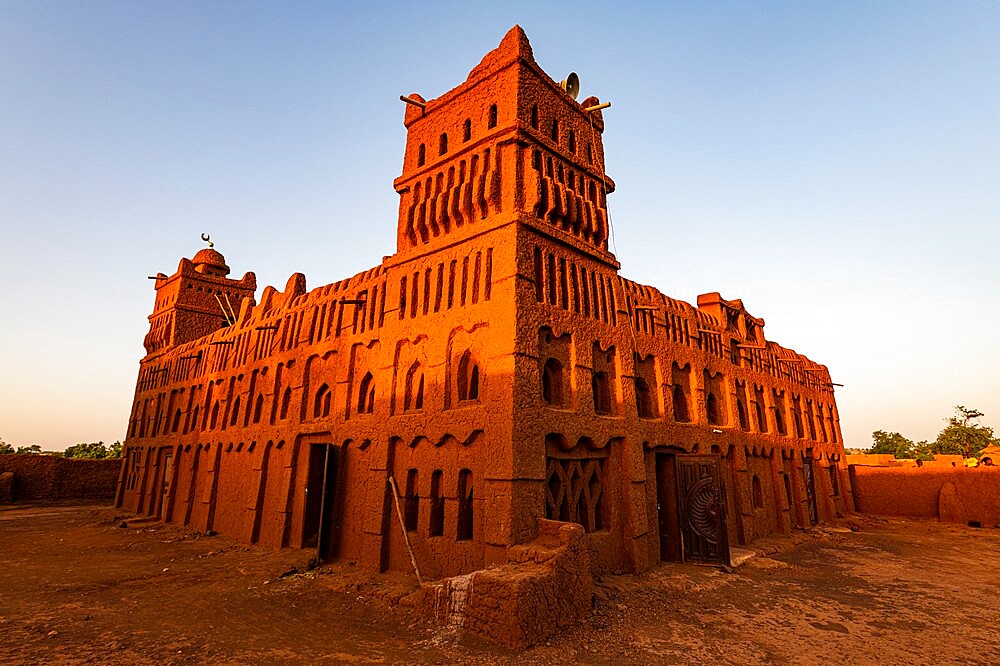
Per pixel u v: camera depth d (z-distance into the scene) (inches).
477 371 472.7
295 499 642.2
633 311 628.1
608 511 494.9
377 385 548.1
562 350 484.4
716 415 745.0
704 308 833.5
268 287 843.4
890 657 301.6
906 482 1090.7
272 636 329.7
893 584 486.0
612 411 531.2
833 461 1108.5
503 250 460.8
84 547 678.5
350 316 622.2
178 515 884.0
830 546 716.7
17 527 877.8
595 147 613.0
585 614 356.2
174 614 377.7
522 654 292.7
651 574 491.5
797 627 353.4
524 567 345.4
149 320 1248.2
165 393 1066.1
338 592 433.4
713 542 546.3
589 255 546.0
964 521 961.5
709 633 338.0
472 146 521.0
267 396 740.7
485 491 410.0
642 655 297.4
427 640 318.7
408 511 488.4
